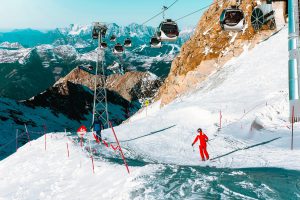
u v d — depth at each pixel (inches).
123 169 553.6
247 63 1987.0
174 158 826.2
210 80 2161.7
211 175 454.6
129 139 1091.9
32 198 559.8
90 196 486.9
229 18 676.7
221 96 1643.7
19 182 665.6
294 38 1022.4
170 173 472.4
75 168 645.9
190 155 863.1
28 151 878.4
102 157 719.7
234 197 359.6
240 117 1238.3
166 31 769.6
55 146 850.8
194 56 2522.1
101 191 488.4
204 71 2364.7
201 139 772.6
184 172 475.2
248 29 2246.6
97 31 1642.5
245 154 800.9
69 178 607.5
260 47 2094.0
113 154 814.5
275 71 1695.4
